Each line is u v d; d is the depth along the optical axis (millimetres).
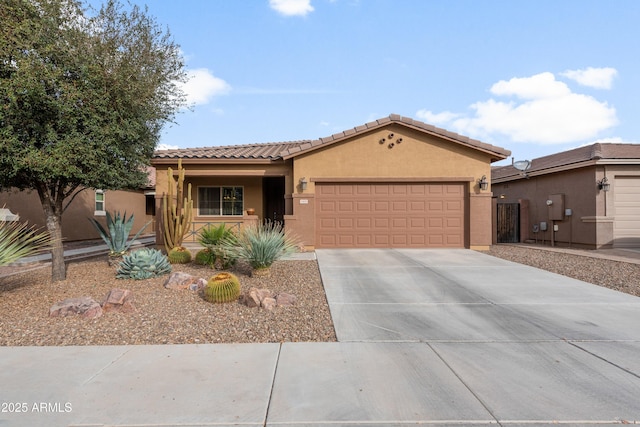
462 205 14430
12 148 7121
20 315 6191
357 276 9344
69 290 7859
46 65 7375
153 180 25469
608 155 14953
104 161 8391
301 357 4578
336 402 3545
